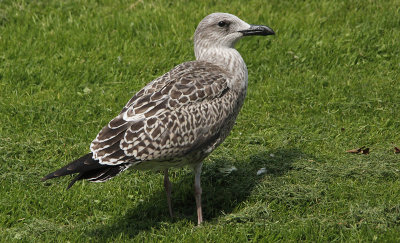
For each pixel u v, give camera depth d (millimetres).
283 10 17688
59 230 10000
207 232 9875
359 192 10734
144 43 16312
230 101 10156
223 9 17562
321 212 10328
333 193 10734
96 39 16156
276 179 11227
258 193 10875
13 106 13453
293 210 10445
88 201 10875
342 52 15906
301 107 13875
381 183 11070
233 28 10992
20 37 16297
